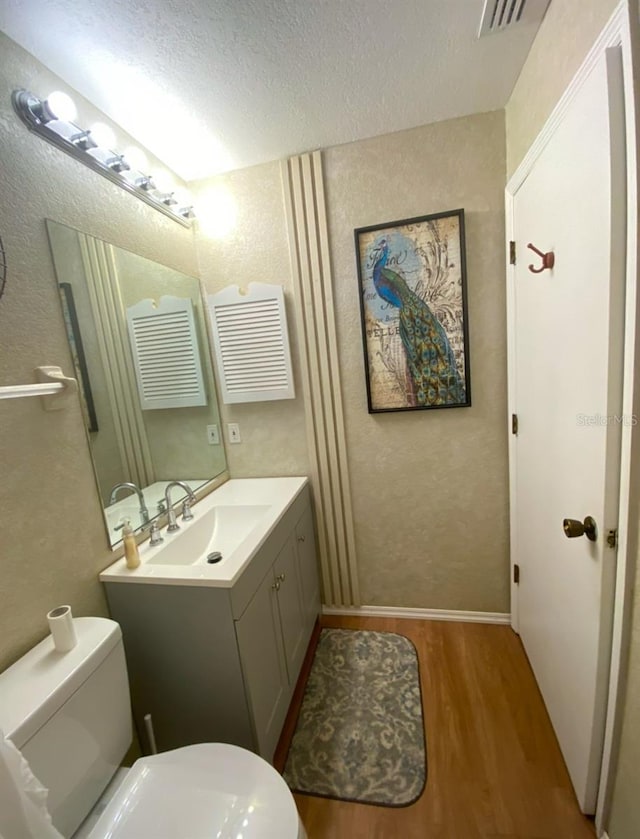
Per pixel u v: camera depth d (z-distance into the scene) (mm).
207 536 1606
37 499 1012
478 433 1768
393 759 1313
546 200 1147
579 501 1029
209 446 1925
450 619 1961
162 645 1197
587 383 952
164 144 1564
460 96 1434
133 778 921
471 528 1860
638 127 732
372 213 1691
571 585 1124
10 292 967
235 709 1188
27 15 952
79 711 872
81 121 1255
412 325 1714
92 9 957
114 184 1375
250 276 1866
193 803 856
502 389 1705
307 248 1769
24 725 752
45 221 1083
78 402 1161
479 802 1167
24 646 950
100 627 1004
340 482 1951
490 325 1665
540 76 1162
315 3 1001
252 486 1913
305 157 1700
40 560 1010
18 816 652
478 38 1164
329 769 1298
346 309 1791
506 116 1510
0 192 953
